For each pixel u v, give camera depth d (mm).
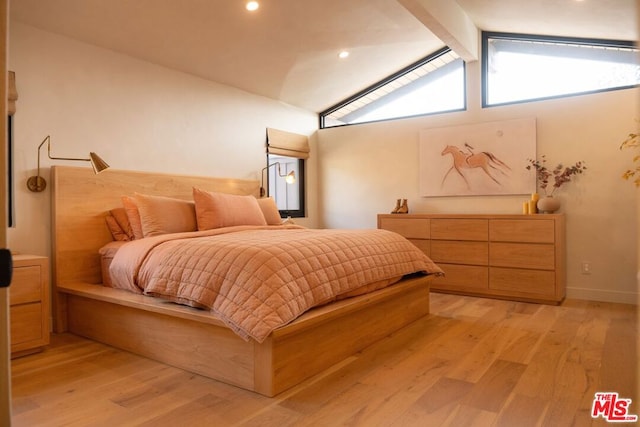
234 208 3629
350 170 5625
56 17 3049
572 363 2395
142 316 2572
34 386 2123
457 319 3410
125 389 2082
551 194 4254
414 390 2051
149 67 3877
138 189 3660
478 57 4617
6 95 707
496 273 4156
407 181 5172
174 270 2387
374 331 2812
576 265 4145
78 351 2678
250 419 1771
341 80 5137
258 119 5027
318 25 3836
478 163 4648
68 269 3188
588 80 4180
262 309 1968
